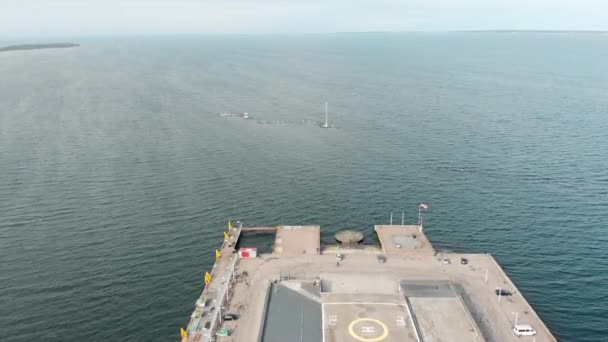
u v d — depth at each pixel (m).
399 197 131.62
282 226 113.19
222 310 80.25
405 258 98.94
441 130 196.50
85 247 104.25
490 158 160.38
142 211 121.69
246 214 121.69
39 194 130.38
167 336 78.12
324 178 145.50
